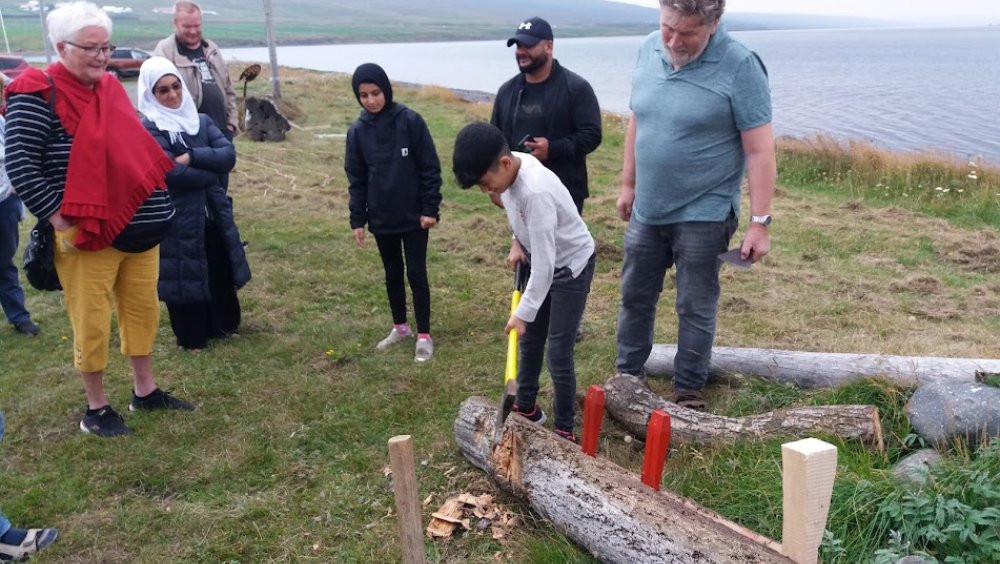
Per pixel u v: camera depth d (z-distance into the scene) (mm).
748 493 3012
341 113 17516
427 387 4449
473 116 17375
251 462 3678
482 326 5430
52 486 3479
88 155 3418
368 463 3646
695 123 3504
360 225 4863
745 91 3410
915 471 2820
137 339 3998
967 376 3762
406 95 20984
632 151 4090
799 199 9930
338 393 4391
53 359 4926
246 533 3158
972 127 21438
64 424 4062
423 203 4684
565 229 3217
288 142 13734
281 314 5719
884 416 3553
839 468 3012
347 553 3008
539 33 4266
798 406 3854
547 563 2846
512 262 3668
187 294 4703
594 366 4652
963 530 2533
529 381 3689
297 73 28875
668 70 3594
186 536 3150
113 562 3014
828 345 4812
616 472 2912
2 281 5230
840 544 2617
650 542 2547
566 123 4441
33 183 3361
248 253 7152
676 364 4020
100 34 3404
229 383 4539
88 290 3641
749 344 4926
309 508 3301
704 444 3479
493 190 3027
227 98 6555
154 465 3637
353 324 5496
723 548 2396
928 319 5516
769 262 7020
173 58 5992
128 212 3559
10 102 3383
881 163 11227
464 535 3084
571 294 3332
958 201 9586
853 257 7199
